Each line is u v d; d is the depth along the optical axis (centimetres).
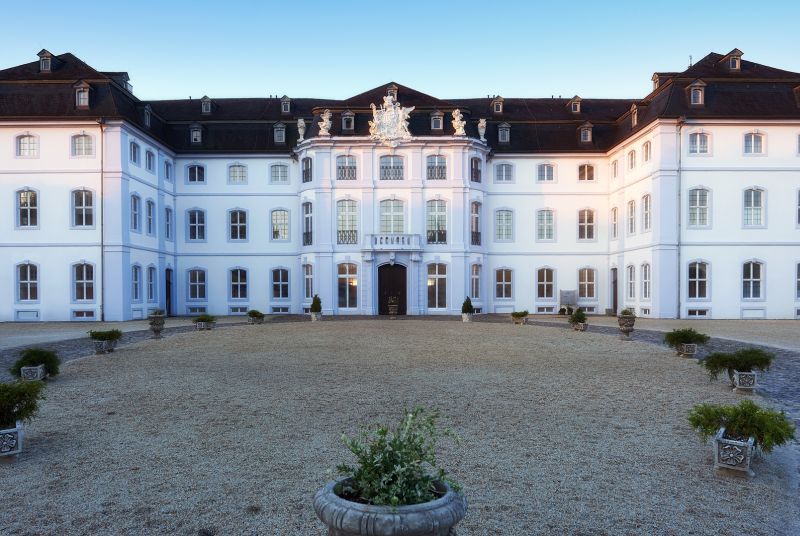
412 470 437
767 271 3497
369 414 1047
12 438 804
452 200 3916
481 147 4041
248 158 4225
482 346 2041
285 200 4231
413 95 4078
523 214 4259
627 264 3922
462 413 1059
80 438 903
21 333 2642
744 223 3500
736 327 2836
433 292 3922
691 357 1764
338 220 3909
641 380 1388
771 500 668
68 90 3447
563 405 1123
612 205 4200
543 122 4353
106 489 695
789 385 1345
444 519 405
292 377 1419
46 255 3428
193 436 909
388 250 3844
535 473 746
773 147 3509
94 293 3422
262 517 616
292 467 766
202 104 4447
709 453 831
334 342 2155
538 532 584
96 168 3416
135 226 3606
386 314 3906
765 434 751
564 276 4269
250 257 4228
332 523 409
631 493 684
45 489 698
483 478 728
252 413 1055
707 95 3516
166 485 706
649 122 3538
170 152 4119
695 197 3497
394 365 1608
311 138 3897
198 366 1591
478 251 4056
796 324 3038
